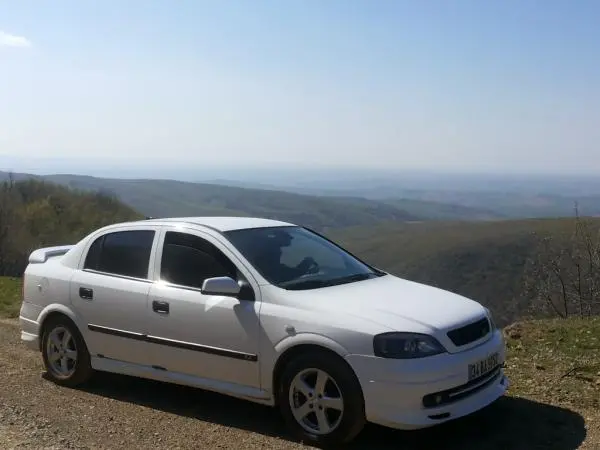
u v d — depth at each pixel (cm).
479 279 8394
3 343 849
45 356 663
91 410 571
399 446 483
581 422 525
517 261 8606
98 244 649
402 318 475
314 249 611
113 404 589
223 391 536
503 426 521
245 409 574
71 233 4303
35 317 672
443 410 460
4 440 487
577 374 655
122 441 493
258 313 513
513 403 576
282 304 509
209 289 524
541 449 473
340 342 470
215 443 490
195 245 579
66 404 588
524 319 973
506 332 870
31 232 4256
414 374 450
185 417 552
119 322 598
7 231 4206
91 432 512
